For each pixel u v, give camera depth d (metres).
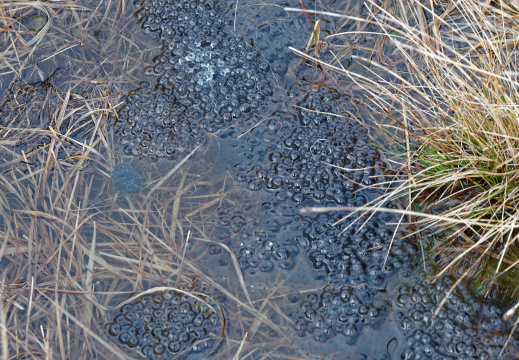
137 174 1.33
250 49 1.41
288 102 1.38
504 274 1.24
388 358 1.22
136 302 1.25
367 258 1.27
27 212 1.29
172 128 1.36
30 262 1.26
